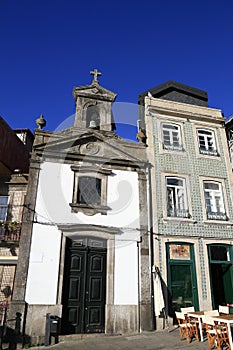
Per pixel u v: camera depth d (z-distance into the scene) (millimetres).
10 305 7652
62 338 7656
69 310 8242
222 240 10391
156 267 9227
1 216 10117
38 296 7926
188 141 11922
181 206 10703
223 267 10406
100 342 7254
